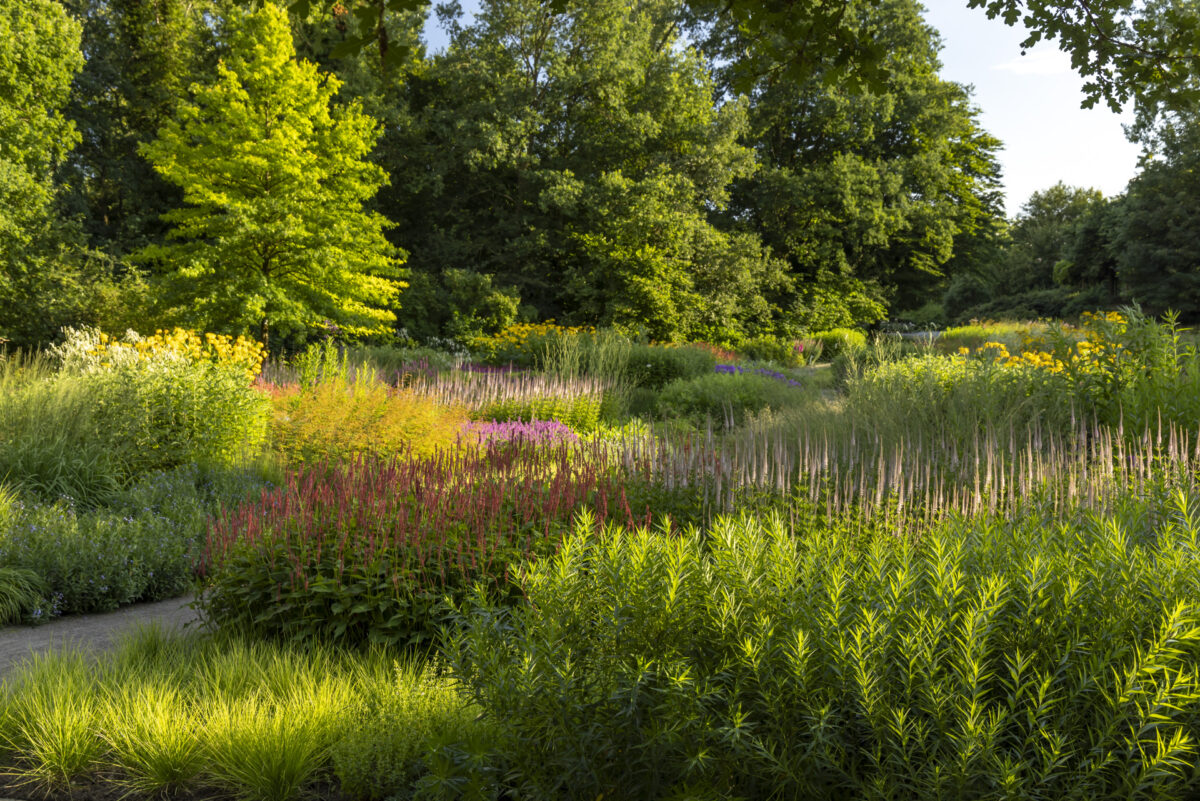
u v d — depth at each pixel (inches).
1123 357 305.7
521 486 215.0
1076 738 80.3
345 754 121.6
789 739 88.7
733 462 224.1
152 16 1239.5
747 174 1403.8
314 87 745.0
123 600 241.6
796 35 140.9
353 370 542.9
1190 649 82.6
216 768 125.0
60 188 970.7
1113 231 1733.5
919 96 1638.8
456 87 1254.3
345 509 197.5
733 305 1290.6
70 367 432.8
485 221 1406.3
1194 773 74.4
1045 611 89.4
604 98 1283.2
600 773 95.1
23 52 799.7
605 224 1235.2
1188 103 154.2
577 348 722.2
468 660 106.7
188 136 743.1
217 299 680.4
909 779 82.9
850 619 92.5
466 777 104.2
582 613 100.9
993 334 928.3
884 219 1596.9
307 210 734.5
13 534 251.0
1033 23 150.6
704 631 97.3
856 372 586.9
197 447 373.1
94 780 127.1
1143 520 137.0
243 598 181.5
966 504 182.2
